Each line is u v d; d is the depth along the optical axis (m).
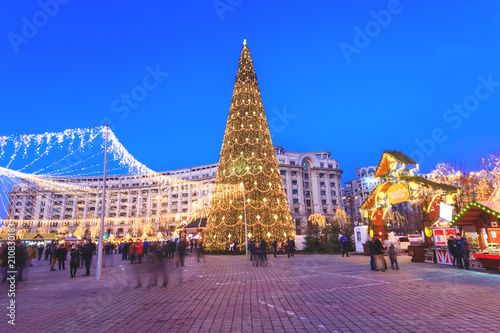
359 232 26.12
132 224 95.00
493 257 12.77
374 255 14.09
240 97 34.34
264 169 31.28
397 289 9.10
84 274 15.23
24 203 92.06
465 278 11.02
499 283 9.88
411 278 11.26
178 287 10.40
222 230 30.17
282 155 90.38
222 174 32.34
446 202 18.36
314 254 28.94
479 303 7.11
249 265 18.19
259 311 6.75
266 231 29.23
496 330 5.13
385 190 21.88
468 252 13.73
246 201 29.94
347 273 13.28
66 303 7.94
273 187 31.17
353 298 7.99
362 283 10.41
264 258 19.91
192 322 5.95
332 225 35.09
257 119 33.38
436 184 18.45
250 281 11.51
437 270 13.62
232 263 19.92
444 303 7.15
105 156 14.30
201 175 101.12
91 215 98.75
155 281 10.83
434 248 17.22
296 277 12.35
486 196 34.66
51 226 94.50
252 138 32.16
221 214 30.77
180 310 6.97
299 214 85.88
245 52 36.88
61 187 48.84
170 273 14.91
